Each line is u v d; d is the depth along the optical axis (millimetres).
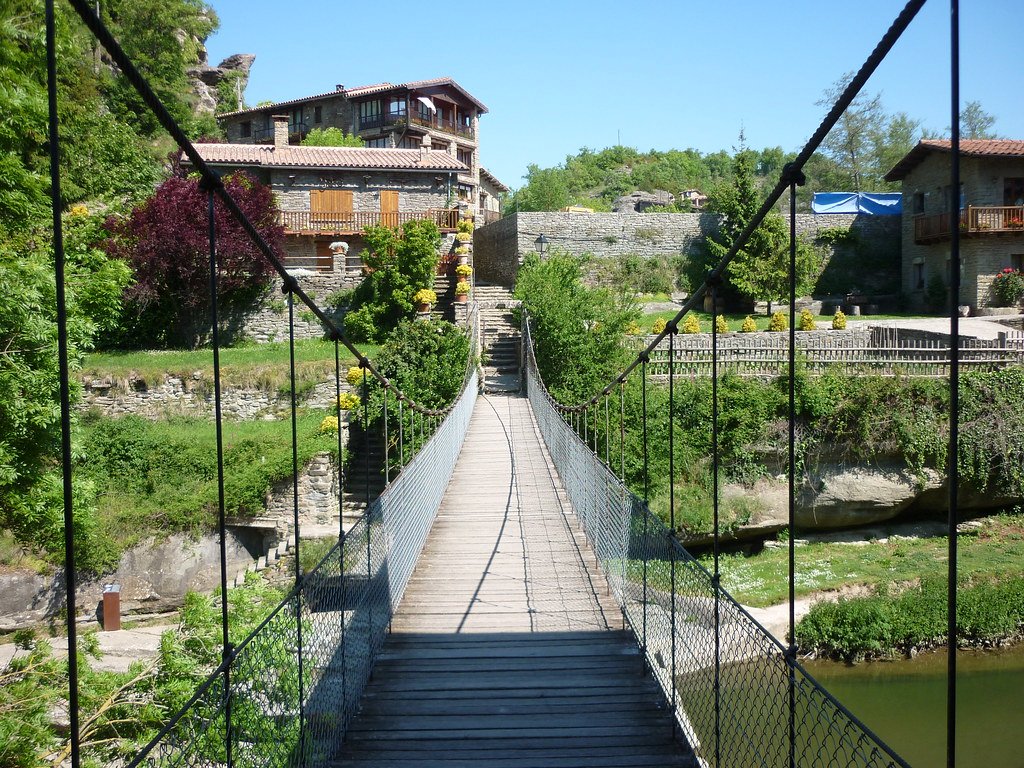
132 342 23469
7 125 8289
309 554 15375
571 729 4559
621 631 6070
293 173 27266
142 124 35062
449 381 18469
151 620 14906
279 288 24375
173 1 40000
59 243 1688
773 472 16781
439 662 5516
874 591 14367
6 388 7969
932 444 16547
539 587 7133
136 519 15320
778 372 17281
